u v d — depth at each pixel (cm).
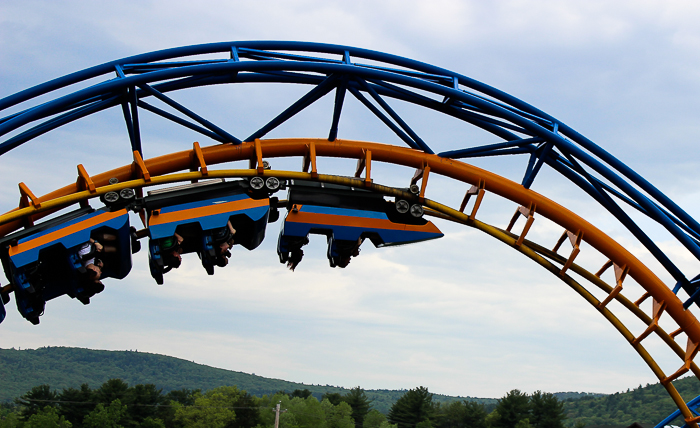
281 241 1494
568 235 1650
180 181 1410
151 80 1402
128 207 1368
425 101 1653
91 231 1301
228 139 1526
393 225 1516
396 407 10844
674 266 1639
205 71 1429
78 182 1427
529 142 1620
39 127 1419
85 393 10569
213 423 10588
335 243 1502
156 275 1386
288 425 10519
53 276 1363
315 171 1495
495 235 1617
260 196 1479
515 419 10106
